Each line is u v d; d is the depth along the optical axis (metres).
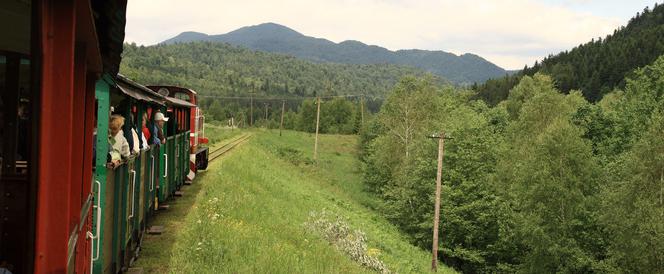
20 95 4.05
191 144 23.42
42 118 2.60
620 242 32.47
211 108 141.00
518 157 46.34
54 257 2.91
